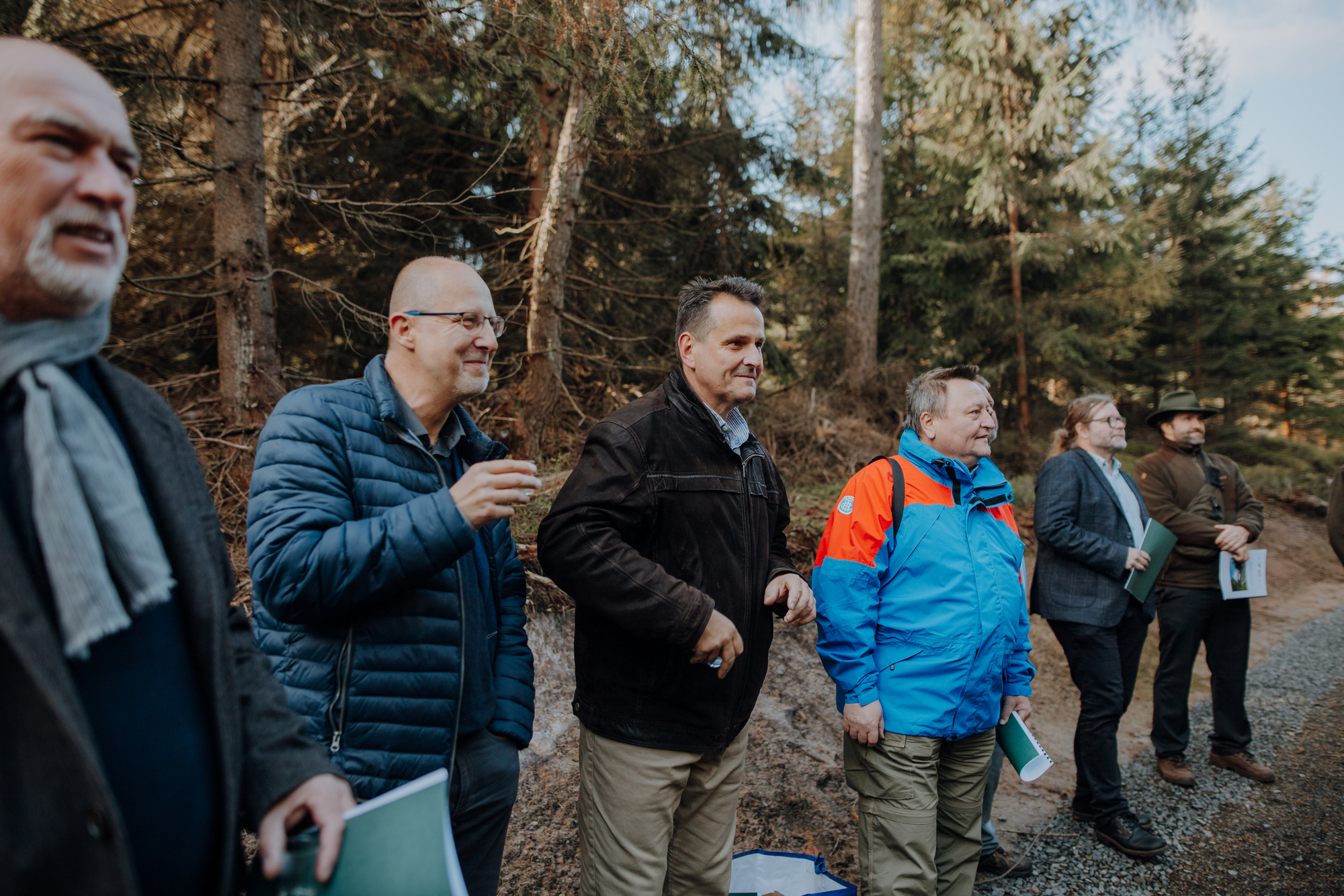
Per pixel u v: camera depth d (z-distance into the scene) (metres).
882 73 10.26
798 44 6.10
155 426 0.91
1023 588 2.27
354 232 4.79
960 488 2.20
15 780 0.67
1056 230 9.91
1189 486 3.47
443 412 1.58
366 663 1.32
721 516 1.77
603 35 3.60
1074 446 3.18
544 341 5.05
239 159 4.00
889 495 2.14
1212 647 3.49
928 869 2.00
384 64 4.61
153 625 0.81
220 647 0.85
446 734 1.41
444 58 4.23
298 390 1.43
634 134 4.45
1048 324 10.06
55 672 0.67
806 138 11.41
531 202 5.93
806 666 3.86
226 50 3.95
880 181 9.39
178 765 0.80
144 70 3.88
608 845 1.69
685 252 7.23
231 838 0.82
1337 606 6.91
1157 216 10.16
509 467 1.34
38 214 0.73
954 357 10.59
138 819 0.77
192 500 0.93
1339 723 4.06
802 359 10.45
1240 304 13.02
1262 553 3.29
